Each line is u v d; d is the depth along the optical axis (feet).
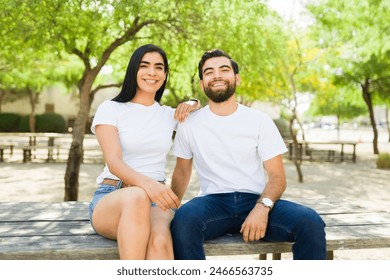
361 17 28.37
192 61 28.55
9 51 27.02
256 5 24.53
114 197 8.33
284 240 8.80
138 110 9.95
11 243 8.52
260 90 43.39
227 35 24.17
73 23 22.41
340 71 61.87
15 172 39.17
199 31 24.13
